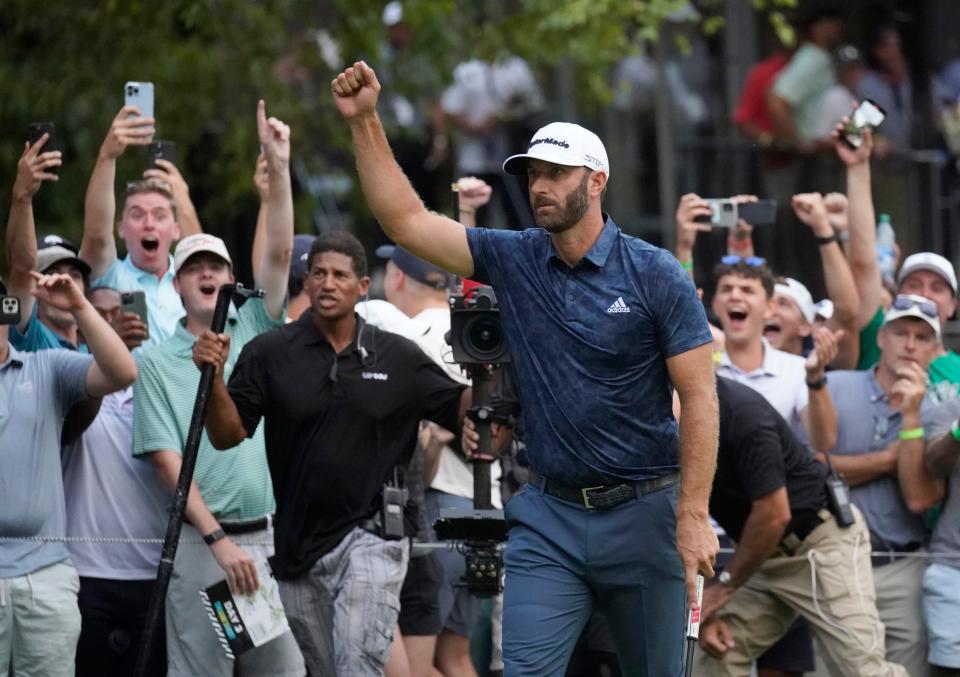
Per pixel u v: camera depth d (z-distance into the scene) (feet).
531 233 77.56
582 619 77.97
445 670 102.32
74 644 87.20
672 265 75.61
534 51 154.10
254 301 96.73
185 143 146.72
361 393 88.28
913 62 153.69
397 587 88.02
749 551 92.27
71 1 142.00
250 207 153.38
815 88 151.94
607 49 152.35
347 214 158.51
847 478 100.22
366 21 151.53
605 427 76.07
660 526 77.05
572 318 75.87
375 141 75.92
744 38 155.84
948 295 110.93
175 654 90.94
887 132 151.02
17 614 85.61
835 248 108.78
